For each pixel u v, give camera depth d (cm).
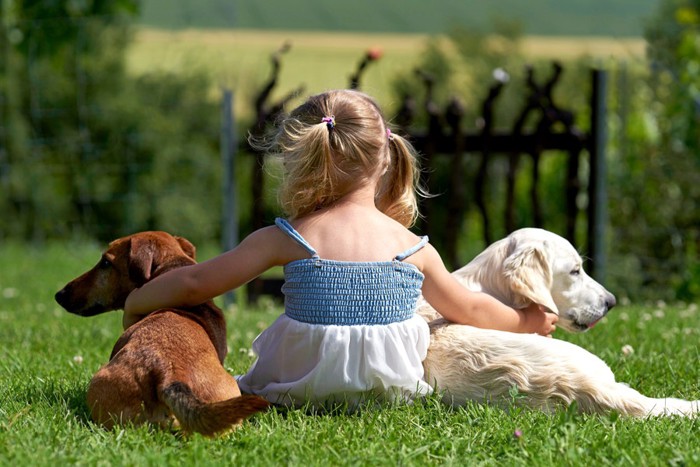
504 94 1981
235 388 470
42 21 1572
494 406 499
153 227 2053
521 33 2259
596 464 402
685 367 620
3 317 921
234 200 1196
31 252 1756
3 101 2023
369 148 510
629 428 455
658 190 1367
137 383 454
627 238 1360
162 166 2058
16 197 2050
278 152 574
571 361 498
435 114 1111
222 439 442
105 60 2084
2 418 473
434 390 513
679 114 1379
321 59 2883
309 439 438
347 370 487
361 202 512
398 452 416
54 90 2042
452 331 531
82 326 838
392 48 3070
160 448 424
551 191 1605
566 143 1092
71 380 588
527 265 560
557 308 587
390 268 495
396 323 496
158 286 518
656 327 797
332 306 487
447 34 2258
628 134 1388
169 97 2120
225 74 2188
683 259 1336
